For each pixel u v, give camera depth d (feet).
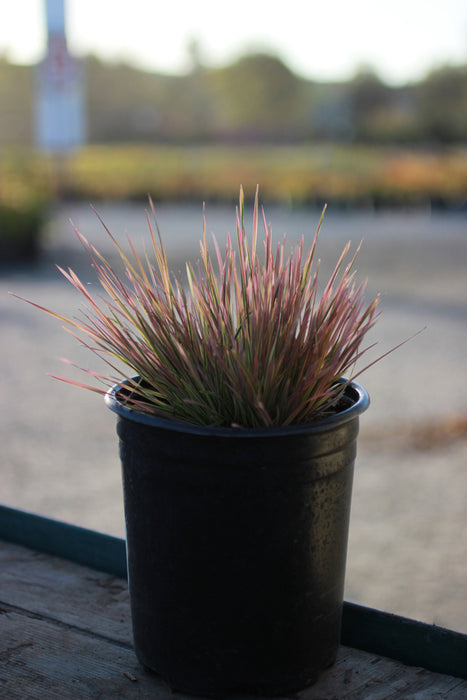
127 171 78.84
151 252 33.86
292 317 4.43
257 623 4.39
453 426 13.38
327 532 4.46
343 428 4.37
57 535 6.33
